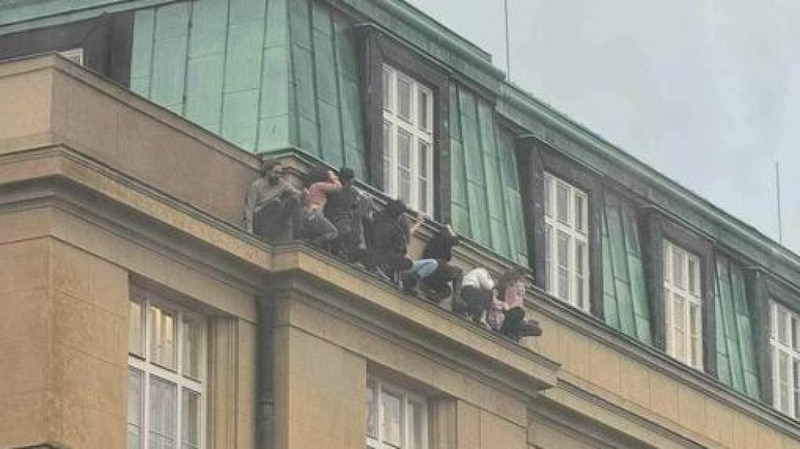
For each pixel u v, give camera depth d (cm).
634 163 5838
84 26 5175
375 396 4969
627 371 5681
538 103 5603
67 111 4500
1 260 4434
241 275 4738
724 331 6072
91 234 4491
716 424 5916
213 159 4744
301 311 4784
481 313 5138
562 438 5469
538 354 5250
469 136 5381
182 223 4612
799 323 6359
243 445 4697
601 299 5678
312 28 5062
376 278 4891
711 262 6059
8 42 5234
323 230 4809
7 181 4434
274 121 4925
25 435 4359
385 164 5141
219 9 5075
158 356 4631
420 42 5269
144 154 4619
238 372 4716
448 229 5112
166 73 5056
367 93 5112
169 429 4631
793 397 6278
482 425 5144
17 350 4397
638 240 5862
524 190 5541
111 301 4506
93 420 4434
